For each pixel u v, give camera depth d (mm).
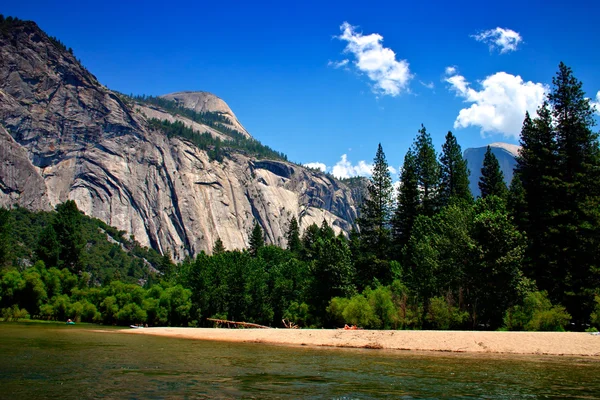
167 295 82250
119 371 20812
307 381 18766
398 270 57250
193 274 84750
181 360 25766
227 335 47562
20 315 81625
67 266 109125
